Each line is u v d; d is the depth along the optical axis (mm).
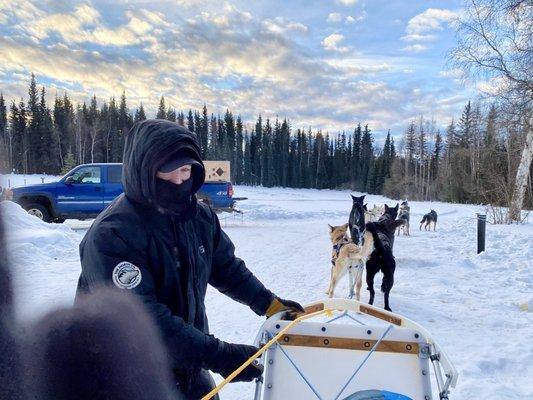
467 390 3791
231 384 3939
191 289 1896
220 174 15727
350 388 2475
